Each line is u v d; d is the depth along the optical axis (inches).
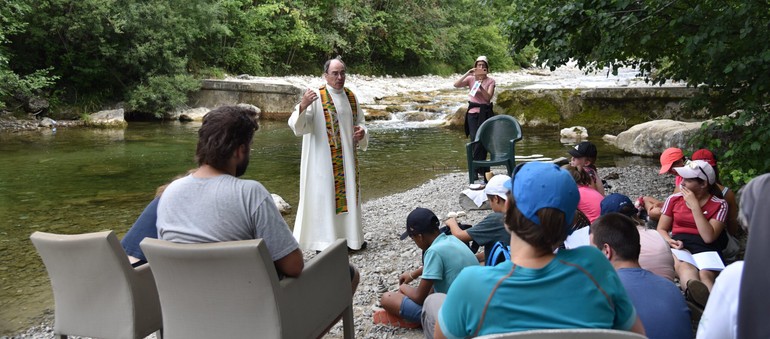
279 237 111.7
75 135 623.5
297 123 215.8
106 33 729.0
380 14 1147.9
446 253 148.7
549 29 249.8
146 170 434.9
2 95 654.5
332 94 225.9
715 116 269.6
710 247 162.9
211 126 112.9
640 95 571.2
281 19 1003.3
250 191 111.2
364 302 181.5
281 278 116.0
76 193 361.1
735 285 71.5
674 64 274.2
